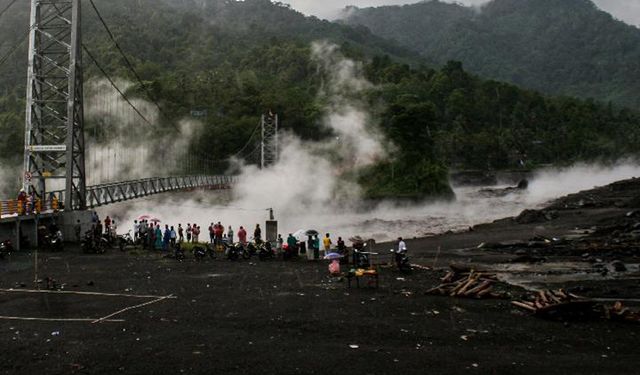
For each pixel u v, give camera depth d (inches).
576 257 1348.4
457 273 1034.7
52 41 1542.8
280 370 510.0
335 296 845.8
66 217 1485.0
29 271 1043.9
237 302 792.9
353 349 574.9
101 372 503.8
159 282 945.5
